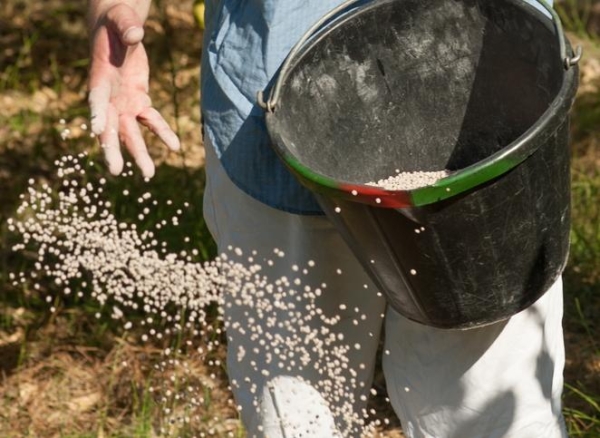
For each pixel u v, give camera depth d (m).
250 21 3.31
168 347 5.42
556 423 3.49
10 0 9.80
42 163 7.27
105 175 6.89
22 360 5.43
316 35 3.17
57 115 8.00
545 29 3.05
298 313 3.34
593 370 5.26
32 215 6.43
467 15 3.21
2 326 5.73
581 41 8.95
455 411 3.43
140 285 3.33
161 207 6.40
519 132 3.26
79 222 3.31
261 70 3.27
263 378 3.53
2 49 9.05
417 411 3.52
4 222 6.47
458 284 2.94
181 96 8.30
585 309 5.68
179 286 3.38
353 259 3.41
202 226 6.18
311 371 3.49
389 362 3.55
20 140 7.58
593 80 8.19
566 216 3.03
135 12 3.36
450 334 3.32
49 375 5.34
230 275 3.40
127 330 5.59
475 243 2.86
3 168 7.20
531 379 3.36
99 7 3.38
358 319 3.52
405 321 3.42
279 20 3.25
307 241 3.37
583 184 6.61
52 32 9.30
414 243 2.86
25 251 6.25
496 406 3.37
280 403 3.50
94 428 4.96
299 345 3.45
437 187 2.72
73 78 8.64
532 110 3.20
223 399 5.02
